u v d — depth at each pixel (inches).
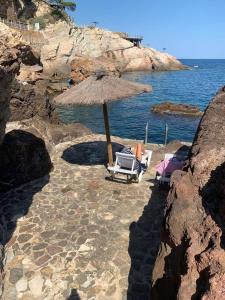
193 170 102.7
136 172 186.1
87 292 111.6
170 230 87.8
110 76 198.1
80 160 221.6
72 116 577.0
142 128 479.8
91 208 161.8
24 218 153.1
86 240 137.2
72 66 922.1
